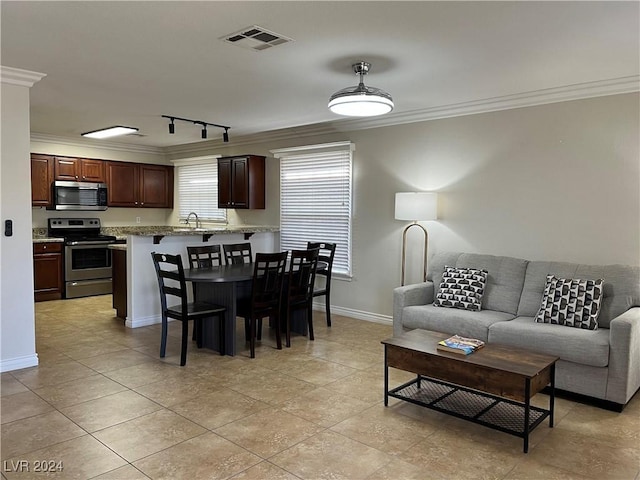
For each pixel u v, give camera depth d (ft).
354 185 19.24
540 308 12.53
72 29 9.41
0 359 12.50
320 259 18.28
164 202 28.04
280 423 9.80
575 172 13.76
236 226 24.63
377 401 10.99
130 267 17.24
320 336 16.56
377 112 12.57
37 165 22.89
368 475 7.91
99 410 10.32
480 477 7.89
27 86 12.54
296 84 13.48
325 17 8.79
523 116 14.69
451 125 16.31
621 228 13.06
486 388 9.20
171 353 14.43
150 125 20.11
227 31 9.50
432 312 13.50
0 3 8.23
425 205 15.78
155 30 9.47
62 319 18.49
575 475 7.98
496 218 15.38
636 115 12.69
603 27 9.16
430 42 10.03
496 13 8.55
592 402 10.93
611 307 11.84
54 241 22.17
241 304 14.66
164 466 8.11
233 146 24.38
